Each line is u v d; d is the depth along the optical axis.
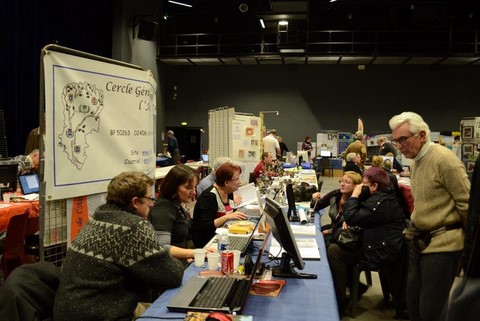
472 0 12.88
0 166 4.80
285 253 2.23
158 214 2.62
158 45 14.08
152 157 3.00
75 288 1.72
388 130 14.05
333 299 1.88
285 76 14.58
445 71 13.72
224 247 2.55
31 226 4.22
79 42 10.51
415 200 2.25
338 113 14.34
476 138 8.27
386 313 3.45
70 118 2.28
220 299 1.77
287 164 9.67
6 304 1.61
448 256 2.09
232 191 3.45
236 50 14.63
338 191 4.03
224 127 6.39
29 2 8.71
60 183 2.24
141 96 2.81
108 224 1.80
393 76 14.00
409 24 13.80
